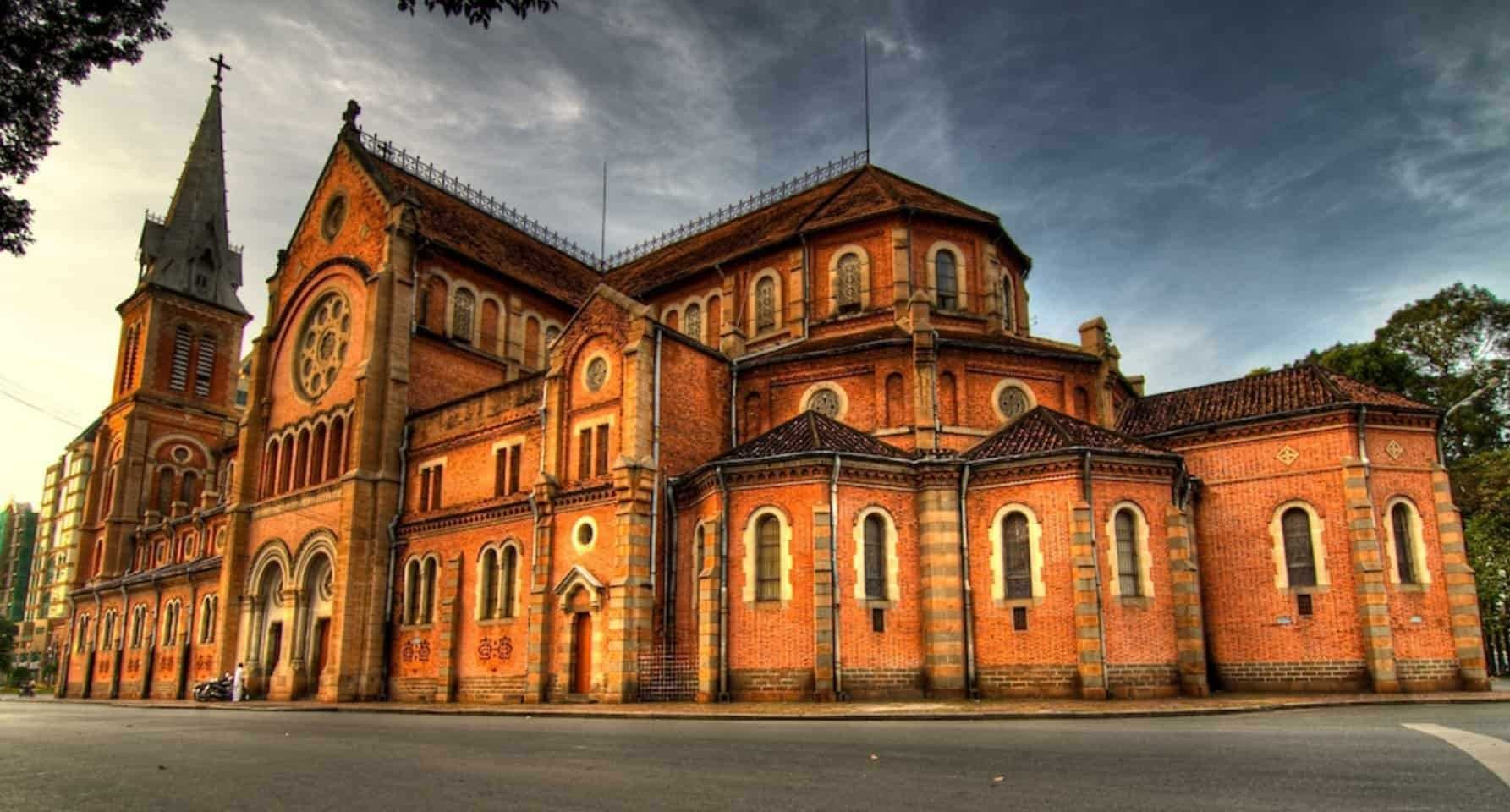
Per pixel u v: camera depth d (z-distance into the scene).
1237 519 35.78
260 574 50.84
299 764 14.70
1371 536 33.16
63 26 16.80
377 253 48.97
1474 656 33.12
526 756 15.25
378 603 44.28
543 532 38.00
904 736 17.81
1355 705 26.66
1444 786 10.62
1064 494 31.44
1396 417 34.78
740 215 57.59
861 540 31.97
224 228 81.12
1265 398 37.12
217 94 83.94
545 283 55.78
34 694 92.00
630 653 33.69
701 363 39.50
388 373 46.38
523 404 41.25
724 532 32.72
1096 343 40.16
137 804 10.90
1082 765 12.79
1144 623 30.72
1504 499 49.34
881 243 43.47
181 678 57.88
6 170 17.75
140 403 74.12
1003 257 46.28
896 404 37.94
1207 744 15.11
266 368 54.69
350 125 53.53
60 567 132.88
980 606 31.95
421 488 45.19
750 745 16.36
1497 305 56.28
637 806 10.12
